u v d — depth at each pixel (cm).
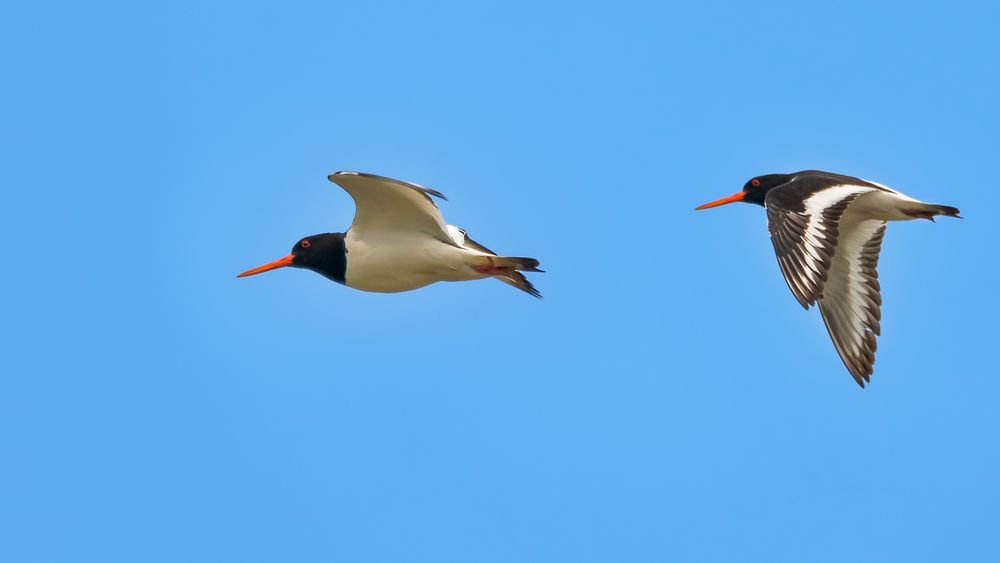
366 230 1828
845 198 1858
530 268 1797
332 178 1703
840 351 1969
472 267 1811
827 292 1975
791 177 2189
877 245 1995
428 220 1780
